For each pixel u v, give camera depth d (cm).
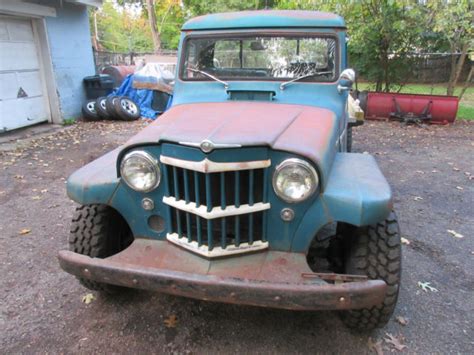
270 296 194
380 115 994
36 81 907
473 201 479
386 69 1121
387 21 1005
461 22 880
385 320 242
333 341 253
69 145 754
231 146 210
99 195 248
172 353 244
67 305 287
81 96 1038
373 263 231
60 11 940
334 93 314
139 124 968
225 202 221
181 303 289
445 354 243
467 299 295
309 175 213
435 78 1531
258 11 345
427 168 611
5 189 519
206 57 337
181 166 220
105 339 254
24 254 356
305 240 229
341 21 320
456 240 383
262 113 275
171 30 3497
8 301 291
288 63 324
